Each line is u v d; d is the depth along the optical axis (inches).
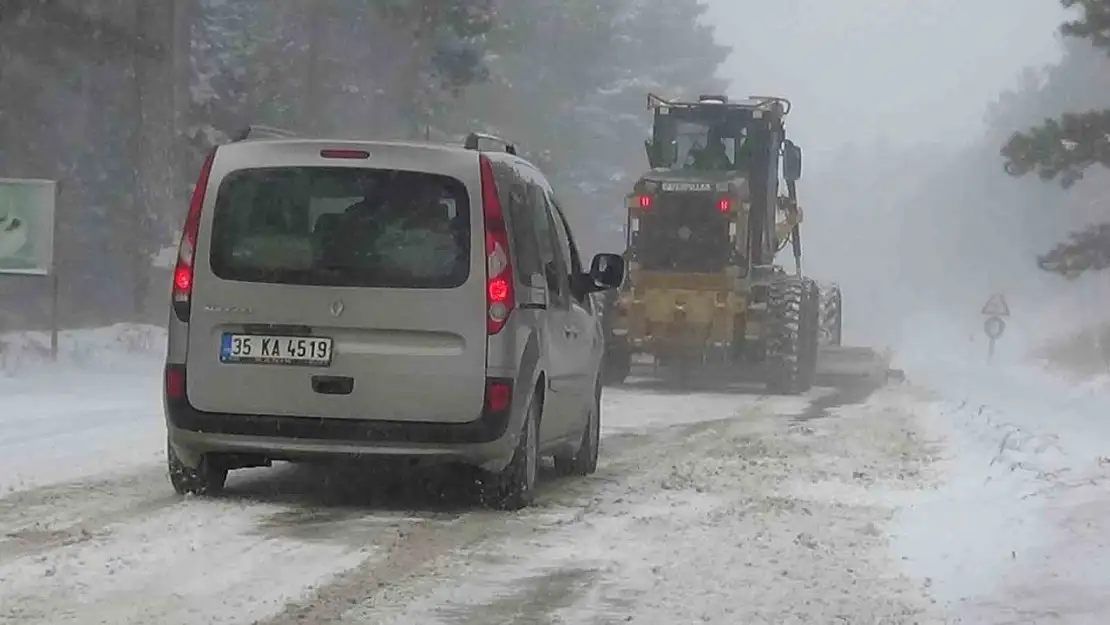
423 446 371.2
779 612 273.6
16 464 450.6
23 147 1505.9
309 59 1658.5
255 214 377.4
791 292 947.3
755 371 947.3
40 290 1519.4
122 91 1523.1
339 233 374.9
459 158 378.6
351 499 399.2
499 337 372.8
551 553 328.5
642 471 475.5
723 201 946.7
